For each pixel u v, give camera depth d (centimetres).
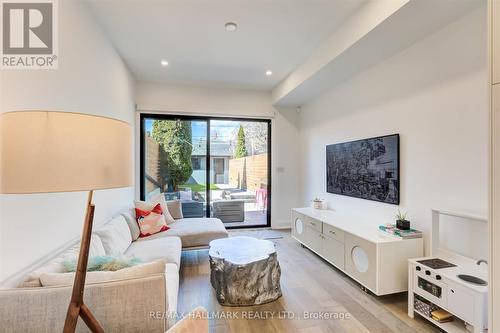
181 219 406
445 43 230
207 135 504
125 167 108
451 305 183
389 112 296
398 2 206
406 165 272
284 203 534
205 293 258
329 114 423
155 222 338
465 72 214
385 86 302
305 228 385
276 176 530
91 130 93
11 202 141
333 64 316
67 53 207
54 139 87
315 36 308
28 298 111
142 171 470
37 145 86
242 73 427
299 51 347
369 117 329
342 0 241
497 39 129
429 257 225
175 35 304
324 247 331
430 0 194
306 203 509
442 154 234
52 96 188
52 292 114
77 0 224
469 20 211
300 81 391
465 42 214
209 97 495
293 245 419
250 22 278
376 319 214
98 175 94
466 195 214
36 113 86
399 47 271
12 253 142
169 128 488
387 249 237
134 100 445
